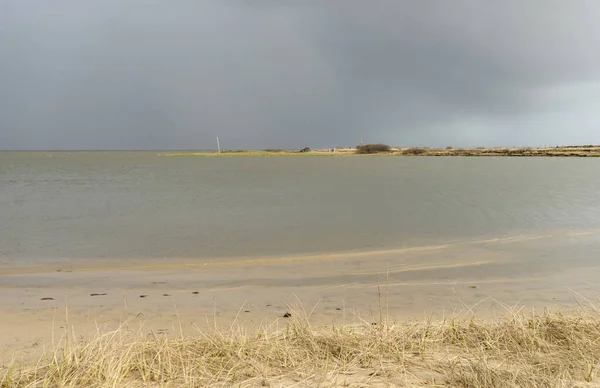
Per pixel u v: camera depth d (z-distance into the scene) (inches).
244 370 176.7
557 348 202.8
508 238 517.7
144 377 167.2
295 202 836.6
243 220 649.6
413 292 326.0
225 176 1551.4
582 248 464.8
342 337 208.7
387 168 1988.2
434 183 1198.3
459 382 165.0
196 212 722.8
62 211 734.5
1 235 540.1
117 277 370.9
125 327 248.5
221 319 265.0
